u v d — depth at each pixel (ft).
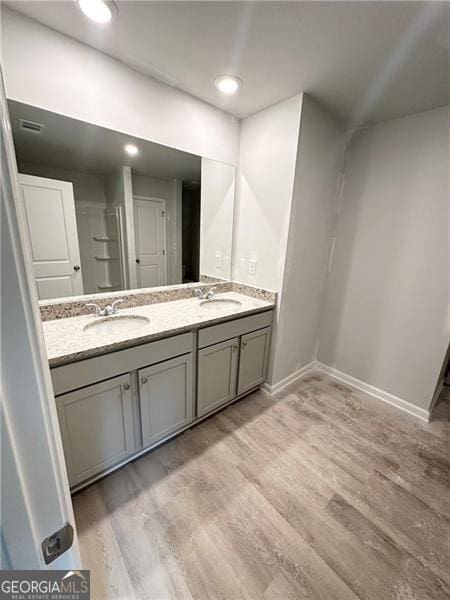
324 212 7.25
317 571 3.52
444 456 5.51
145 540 3.81
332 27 3.80
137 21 3.80
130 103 4.99
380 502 4.49
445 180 5.84
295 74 4.91
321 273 7.98
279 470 5.02
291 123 5.77
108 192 5.29
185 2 3.47
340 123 6.75
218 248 7.39
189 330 5.17
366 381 7.80
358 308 7.73
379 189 6.86
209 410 6.15
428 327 6.44
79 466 4.23
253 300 7.15
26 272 1.00
